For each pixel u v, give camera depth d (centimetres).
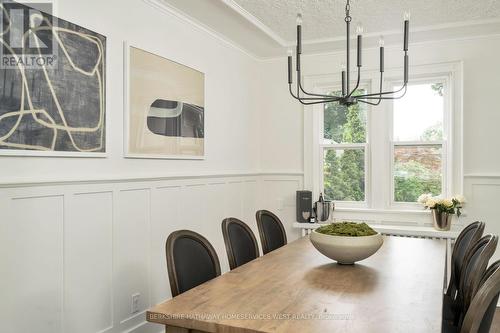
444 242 294
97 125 251
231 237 253
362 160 444
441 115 414
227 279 197
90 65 246
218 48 393
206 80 373
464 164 394
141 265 288
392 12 335
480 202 388
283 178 470
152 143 298
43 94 215
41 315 215
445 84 411
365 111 443
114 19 265
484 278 162
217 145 392
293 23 362
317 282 192
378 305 160
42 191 215
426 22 358
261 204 479
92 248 248
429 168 418
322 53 451
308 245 282
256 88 475
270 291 178
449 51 400
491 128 386
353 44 422
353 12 335
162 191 311
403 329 136
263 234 291
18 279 204
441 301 165
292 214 465
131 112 278
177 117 328
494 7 326
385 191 427
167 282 314
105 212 257
